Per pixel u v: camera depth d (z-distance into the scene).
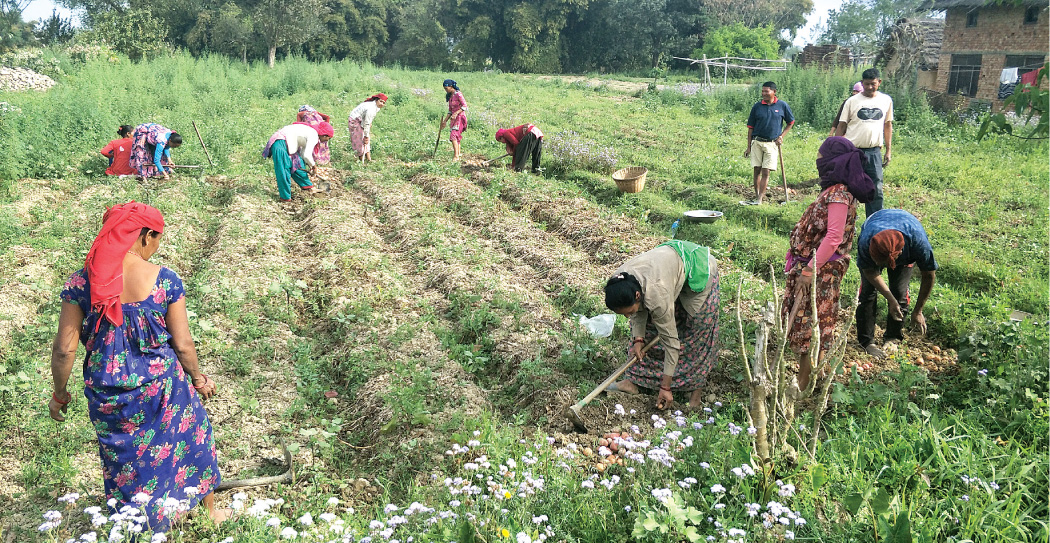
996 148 13.61
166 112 17.86
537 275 8.04
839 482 3.92
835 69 21.23
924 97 17.97
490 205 10.51
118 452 3.56
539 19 55.09
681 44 55.44
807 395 4.00
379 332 6.45
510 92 27.70
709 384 5.46
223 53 49.59
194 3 52.59
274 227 9.65
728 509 3.72
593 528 3.66
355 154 13.88
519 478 4.06
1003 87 18.58
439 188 11.73
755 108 10.32
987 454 4.25
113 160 11.77
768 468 3.75
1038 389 4.85
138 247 3.61
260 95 22.86
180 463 3.72
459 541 3.33
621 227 9.35
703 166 12.94
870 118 8.68
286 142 10.67
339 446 4.94
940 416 4.83
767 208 10.15
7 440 4.78
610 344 6.00
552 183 11.88
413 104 21.53
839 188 4.82
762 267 8.23
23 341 6.12
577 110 21.73
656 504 3.69
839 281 4.97
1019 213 9.57
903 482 3.97
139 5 50.66
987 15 18.83
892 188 11.08
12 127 12.59
